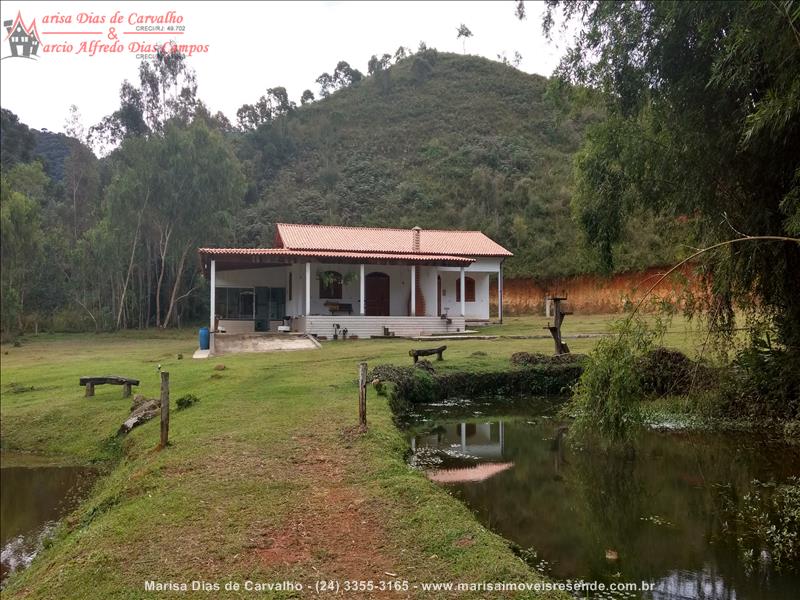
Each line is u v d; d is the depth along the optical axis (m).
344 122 71.69
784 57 5.22
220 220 36.66
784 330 8.52
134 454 7.29
